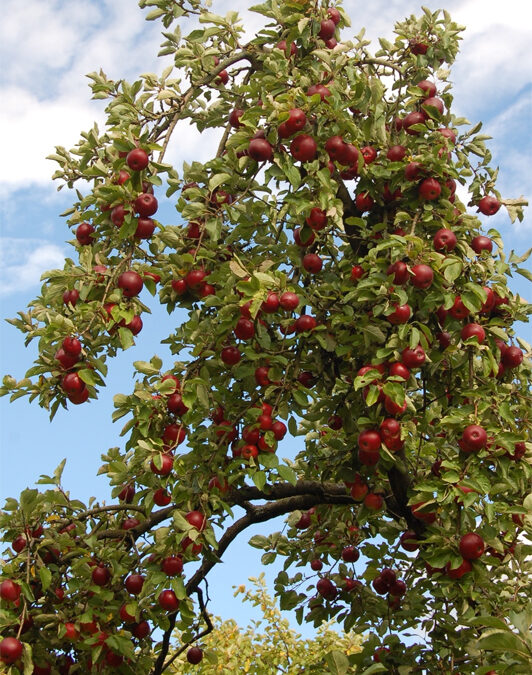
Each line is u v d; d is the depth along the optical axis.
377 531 6.09
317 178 4.76
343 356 5.21
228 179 4.87
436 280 4.56
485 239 5.06
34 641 4.21
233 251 5.24
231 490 5.62
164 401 4.60
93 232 5.07
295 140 4.70
